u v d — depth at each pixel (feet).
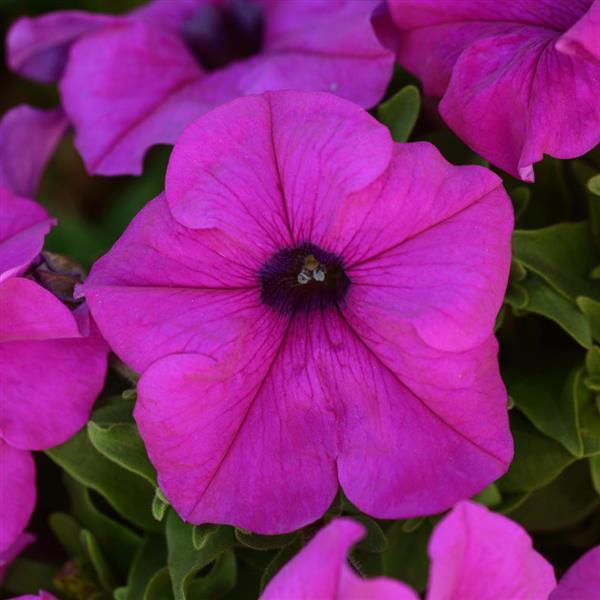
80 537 1.17
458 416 1.03
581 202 1.17
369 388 1.05
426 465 1.04
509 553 0.98
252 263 1.05
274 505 1.05
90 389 1.09
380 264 1.04
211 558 1.07
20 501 1.11
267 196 1.04
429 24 1.13
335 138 1.03
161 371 1.02
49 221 1.12
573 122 1.05
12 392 1.09
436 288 1.01
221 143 1.04
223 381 1.03
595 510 1.18
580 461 1.14
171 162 1.04
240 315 1.05
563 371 1.13
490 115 1.08
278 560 1.09
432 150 1.03
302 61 1.16
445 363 1.02
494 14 1.10
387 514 1.04
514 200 1.15
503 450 1.03
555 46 1.03
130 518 1.15
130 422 1.11
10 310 1.06
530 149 1.05
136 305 1.03
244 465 1.05
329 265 1.06
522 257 1.11
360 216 1.03
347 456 1.05
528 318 1.14
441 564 0.95
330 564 0.94
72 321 1.06
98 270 1.04
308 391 1.06
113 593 1.16
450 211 1.02
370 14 1.14
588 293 1.12
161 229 1.04
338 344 1.06
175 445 1.03
